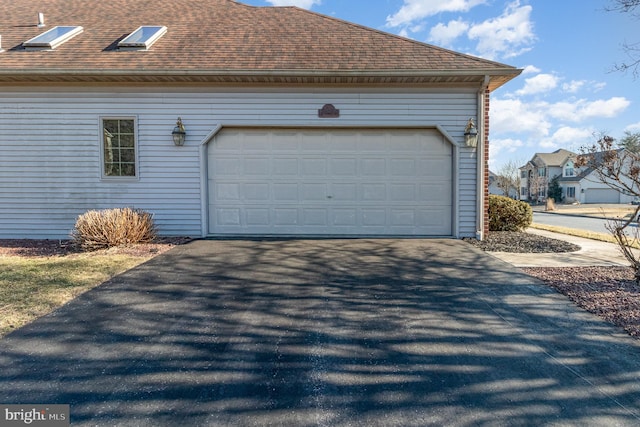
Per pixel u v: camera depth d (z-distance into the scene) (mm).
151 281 5148
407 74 7531
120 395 2539
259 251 7035
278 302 4375
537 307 4188
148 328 3645
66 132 8242
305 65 7754
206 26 9945
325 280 5234
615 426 2230
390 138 8430
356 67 7660
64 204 8359
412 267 5930
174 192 8398
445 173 8438
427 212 8523
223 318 3902
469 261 6305
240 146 8500
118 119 8273
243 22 10312
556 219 19969
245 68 7598
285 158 8500
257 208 8570
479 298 4492
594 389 2621
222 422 2262
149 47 8508
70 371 2850
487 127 8258
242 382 2703
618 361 3006
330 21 10430
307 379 2746
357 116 8234
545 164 50031
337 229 8562
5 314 3906
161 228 8445
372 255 6750
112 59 7910
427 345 3301
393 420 2289
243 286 4961
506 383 2695
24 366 2916
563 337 3443
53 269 5633
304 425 2240
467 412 2363
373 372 2848
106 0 11836
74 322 3766
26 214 8383
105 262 6070
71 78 7875
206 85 8195
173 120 8273
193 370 2871
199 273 5559
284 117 8258
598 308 4086
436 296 4566
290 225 8586
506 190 46594
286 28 9906
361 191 8508
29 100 8188
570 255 6766
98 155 8289
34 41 8516
